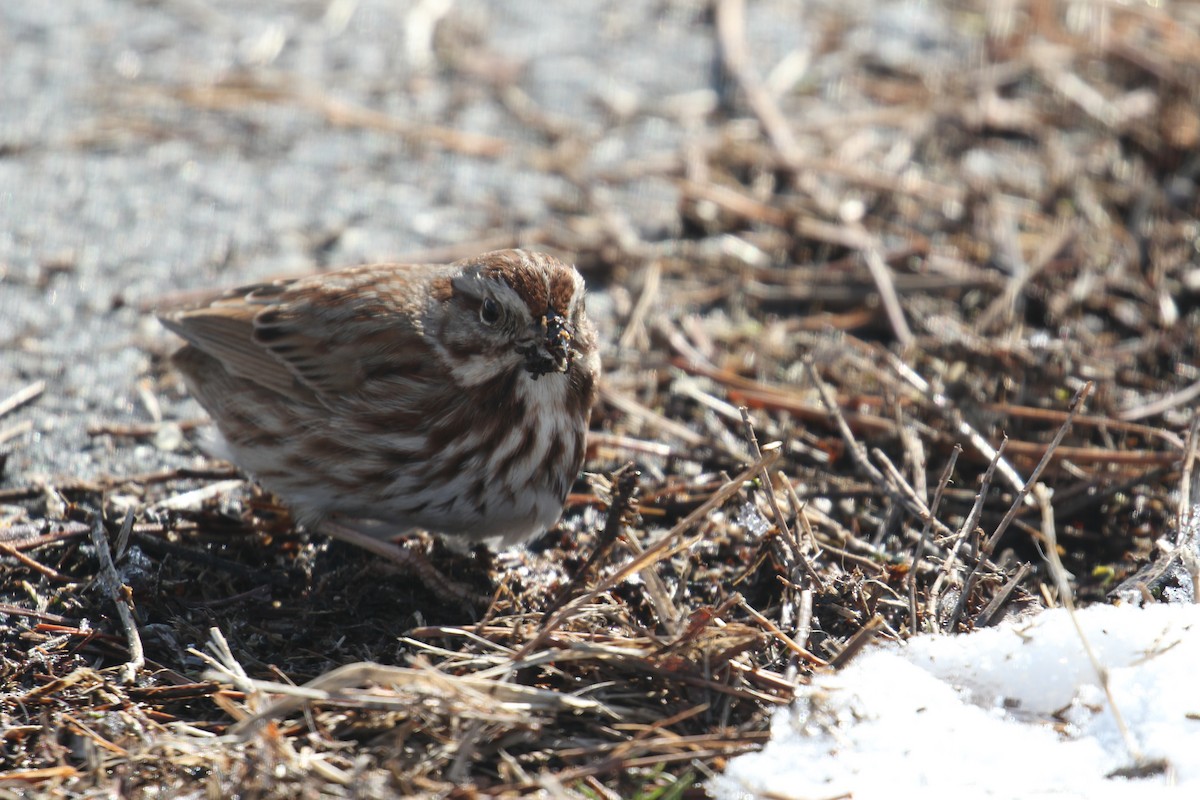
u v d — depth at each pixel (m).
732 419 12.16
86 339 13.21
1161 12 18.61
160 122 16.52
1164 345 12.96
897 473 10.78
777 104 16.92
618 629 9.21
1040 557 10.59
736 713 8.41
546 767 8.04
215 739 7.98
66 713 8.69
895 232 14.85
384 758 7.98
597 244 14.63
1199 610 8.64
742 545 10.52
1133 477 11.02
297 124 16.58
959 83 17.22
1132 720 7.99
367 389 10.05
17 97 16.80
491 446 9.91
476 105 16.98
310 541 10.73
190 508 10.92
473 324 9.86
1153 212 14.98
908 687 8.30
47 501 10.89
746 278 14.23
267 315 10.52
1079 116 16.58
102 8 18.84
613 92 17.17
